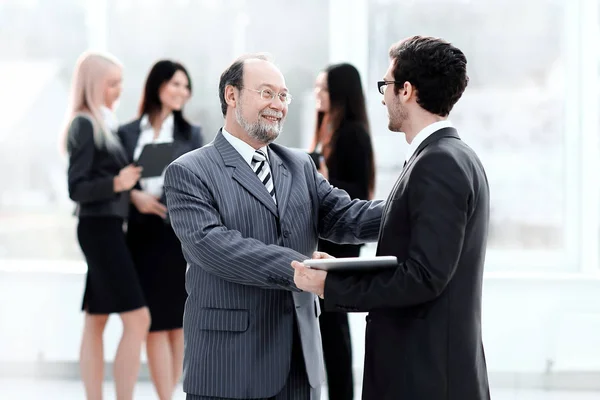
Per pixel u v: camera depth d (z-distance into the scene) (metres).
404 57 2.09
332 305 2.03
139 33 4.72
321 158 3.55
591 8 4.55
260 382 2.30
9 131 4.78
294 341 2.40
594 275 4.55
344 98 3.54
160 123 3.96
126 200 3.77
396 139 4.66
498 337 4.49
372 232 2.46
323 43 4.69
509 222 4.69
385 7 4.67
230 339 2.32
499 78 4.66
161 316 3.93
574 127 4.61
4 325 4.69
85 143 3.72
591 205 4.61
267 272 2.21
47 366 4.69
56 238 4.81
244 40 4.71
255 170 2.42
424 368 1.99
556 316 4.46
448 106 2.08
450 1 4.64
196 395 2.34
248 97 2.35
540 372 4.46
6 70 4.76
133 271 3.78
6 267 4.72
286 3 4.68
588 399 4.26
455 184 1.92
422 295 1.92
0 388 4.44
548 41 4.61
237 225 2.32
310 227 2.46
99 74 3.76
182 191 2.32
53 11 4.73
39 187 4.80
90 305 3.80
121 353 3.77
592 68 4.57
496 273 4.61
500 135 4.67
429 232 1.91
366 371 2.12
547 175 4.66
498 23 4.63
